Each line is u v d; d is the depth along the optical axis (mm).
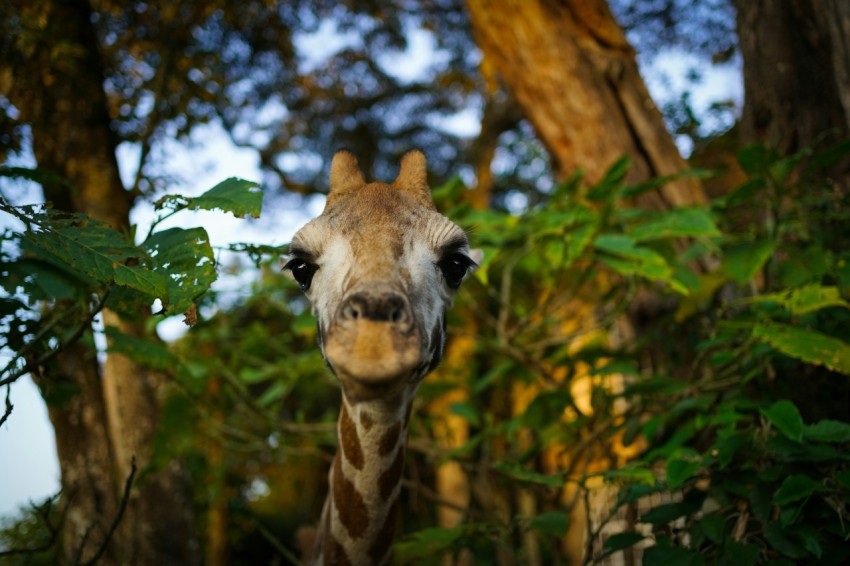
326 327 2289
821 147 3822
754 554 2371
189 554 4875
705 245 3873
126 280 1980
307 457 9062
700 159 6383
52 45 4445
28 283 2574
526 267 4852
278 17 6387
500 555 5242
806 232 3455
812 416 3240
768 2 4062
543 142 5625
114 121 5098
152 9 5359
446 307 2562
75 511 4633
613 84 5324
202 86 5602
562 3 5383
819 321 3197
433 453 4676
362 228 2344
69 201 4773
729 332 3346
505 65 5547
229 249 2572
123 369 4773
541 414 4074
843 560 2400
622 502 2814
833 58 3613
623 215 3836
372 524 2635
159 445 4039
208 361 4902
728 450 2588
